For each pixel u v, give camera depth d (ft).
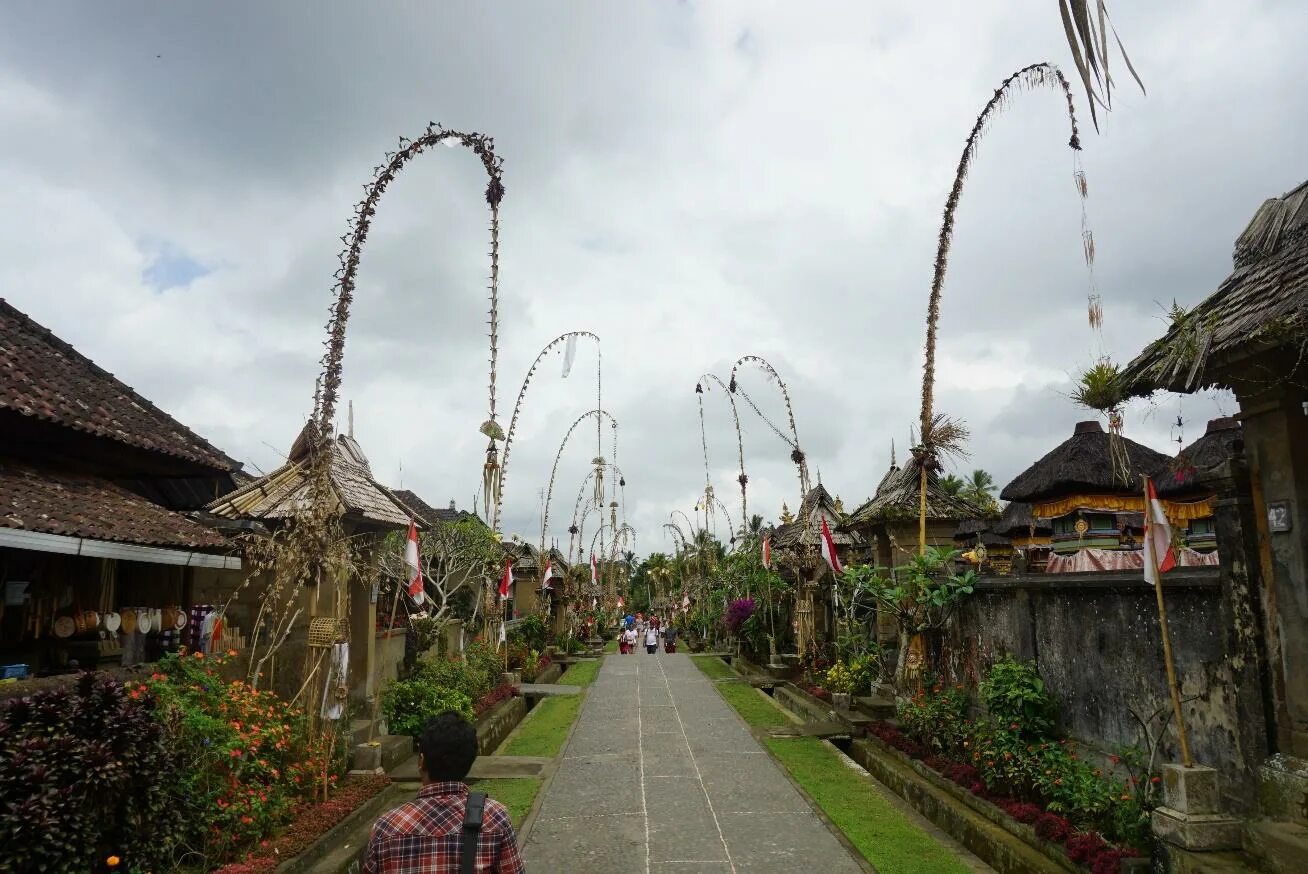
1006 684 27.07
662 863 23.71
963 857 23.99
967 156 36.50
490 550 59.06
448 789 10.41
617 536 142.00
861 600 50.65
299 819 23.34
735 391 65.62
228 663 30.22
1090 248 21.43
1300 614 17.33
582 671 83.25
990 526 65.26
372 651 38.68
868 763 36.70
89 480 28.32
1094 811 21.20
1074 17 7.35
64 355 33.68
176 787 18.30
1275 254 19.62
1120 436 20.84
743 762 36.91
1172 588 21.12
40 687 20.98
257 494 36.09
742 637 86.07
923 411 37.70
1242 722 18.44
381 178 28.73
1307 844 15.71
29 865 14.38
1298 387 17.56
